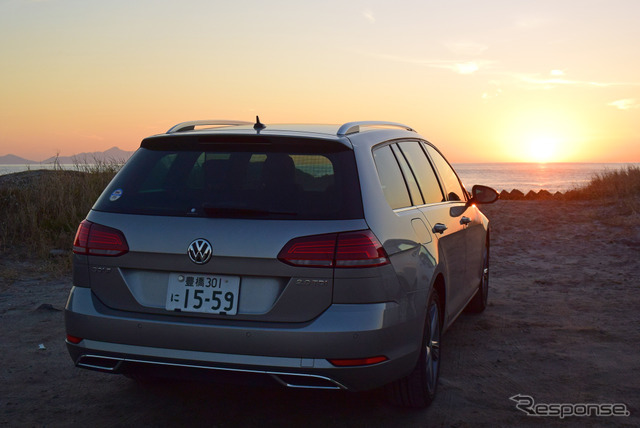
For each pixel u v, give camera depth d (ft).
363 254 9.70
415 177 13.47
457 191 17.01
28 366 14.85
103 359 10.48
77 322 10.48
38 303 20.94
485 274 20.07
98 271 10.52
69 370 14.58
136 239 10.25
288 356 9.59
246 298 9.82
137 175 11.12
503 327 18.31
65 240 29.50
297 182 10.25
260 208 9.95
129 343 10.18
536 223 41.19
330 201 10.00
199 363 9.85
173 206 10.39
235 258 9.77
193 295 9.98
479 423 11.55
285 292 9.64
